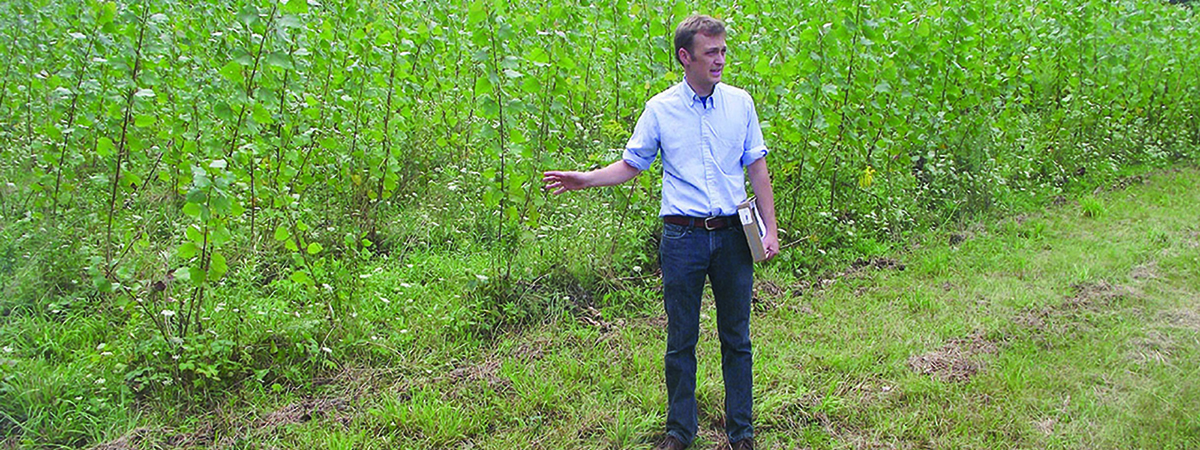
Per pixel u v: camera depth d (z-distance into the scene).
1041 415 3.38
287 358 3.80
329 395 3.64
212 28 5.40
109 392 3.47
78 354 3.77
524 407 3.49
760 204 2.97
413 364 3.87
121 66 4.09
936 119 6.07
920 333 4.19
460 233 5.39
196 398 3.50
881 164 5.79
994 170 6.47
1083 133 7.73
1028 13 7.69
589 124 6.18
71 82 4.87
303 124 4.93
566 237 4.91
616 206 5.04
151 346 3.56
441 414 3.36
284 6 3.97
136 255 4.43
